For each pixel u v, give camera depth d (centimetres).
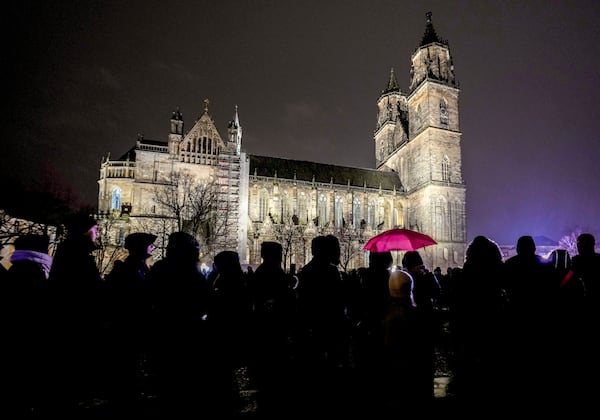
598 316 1029
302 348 1277
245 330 1237
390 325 830
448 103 11594
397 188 12338
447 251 10694
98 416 838
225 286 1173
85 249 962
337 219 11344
